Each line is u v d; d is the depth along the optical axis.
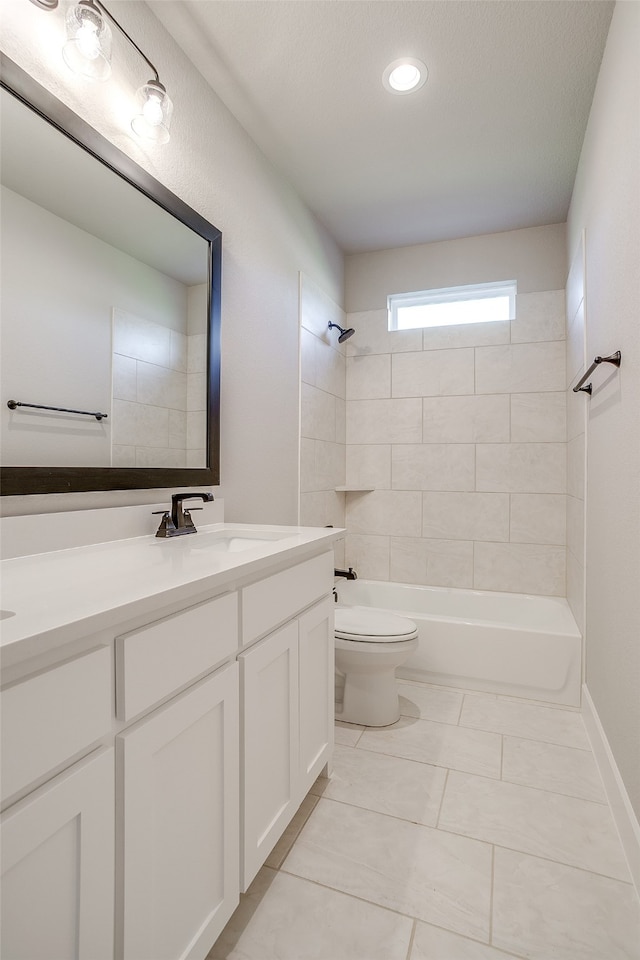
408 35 1.66
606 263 1.71
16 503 1.15
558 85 1.88
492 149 2.27
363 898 1.21
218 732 1.00
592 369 1.70
